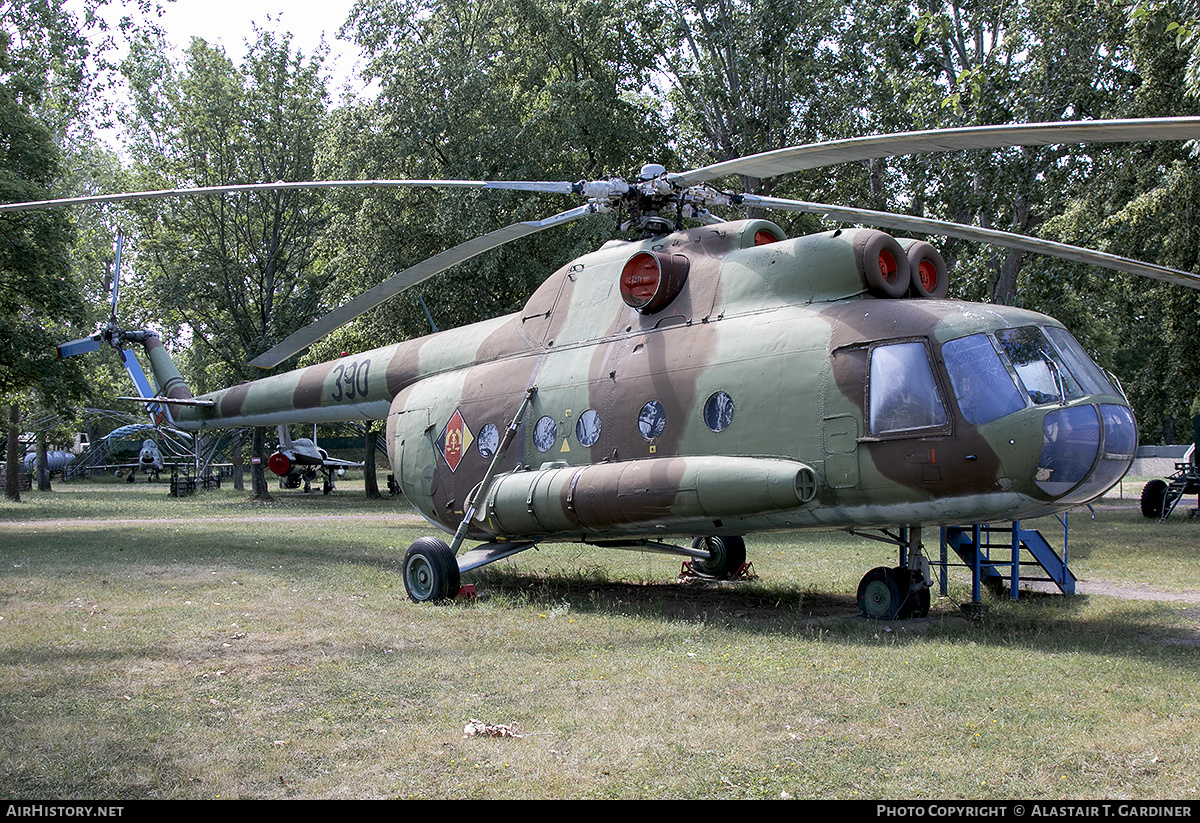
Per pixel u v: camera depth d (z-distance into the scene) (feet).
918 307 28.76
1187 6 54.85
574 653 25.09
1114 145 67.56
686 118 104.83
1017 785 15.12
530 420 37.42
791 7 85.81
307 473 148.25
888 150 24.76
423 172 86.02
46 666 23.41
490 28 91.40
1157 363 76.95
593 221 81.51
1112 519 76.43
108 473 227.40
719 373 31.55
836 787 15.15
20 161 67.31
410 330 88.43
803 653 24.86
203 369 152.97
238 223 118.21
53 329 89.40
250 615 30.78
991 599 36.37
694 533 32.63
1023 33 78.02
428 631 28.14
